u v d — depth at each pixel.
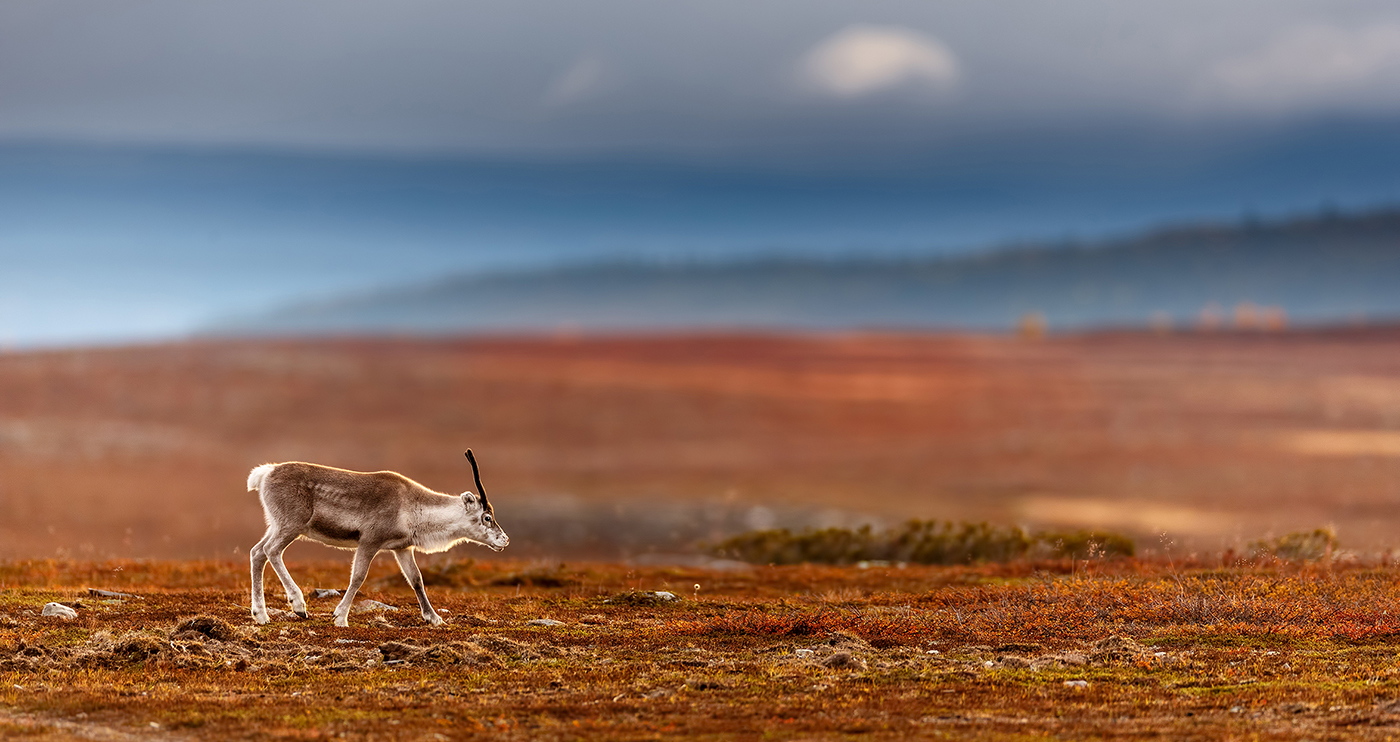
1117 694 53.16
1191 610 70.94
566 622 74.38
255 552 69.62
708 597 88.81
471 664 60.06
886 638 67.06
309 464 70.56
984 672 57.88
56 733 46.28
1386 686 53.75
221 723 48.38
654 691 54.25
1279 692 52.97
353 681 56.12
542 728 47.91
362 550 69.62
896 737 46.47
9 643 62.03
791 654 63.28
